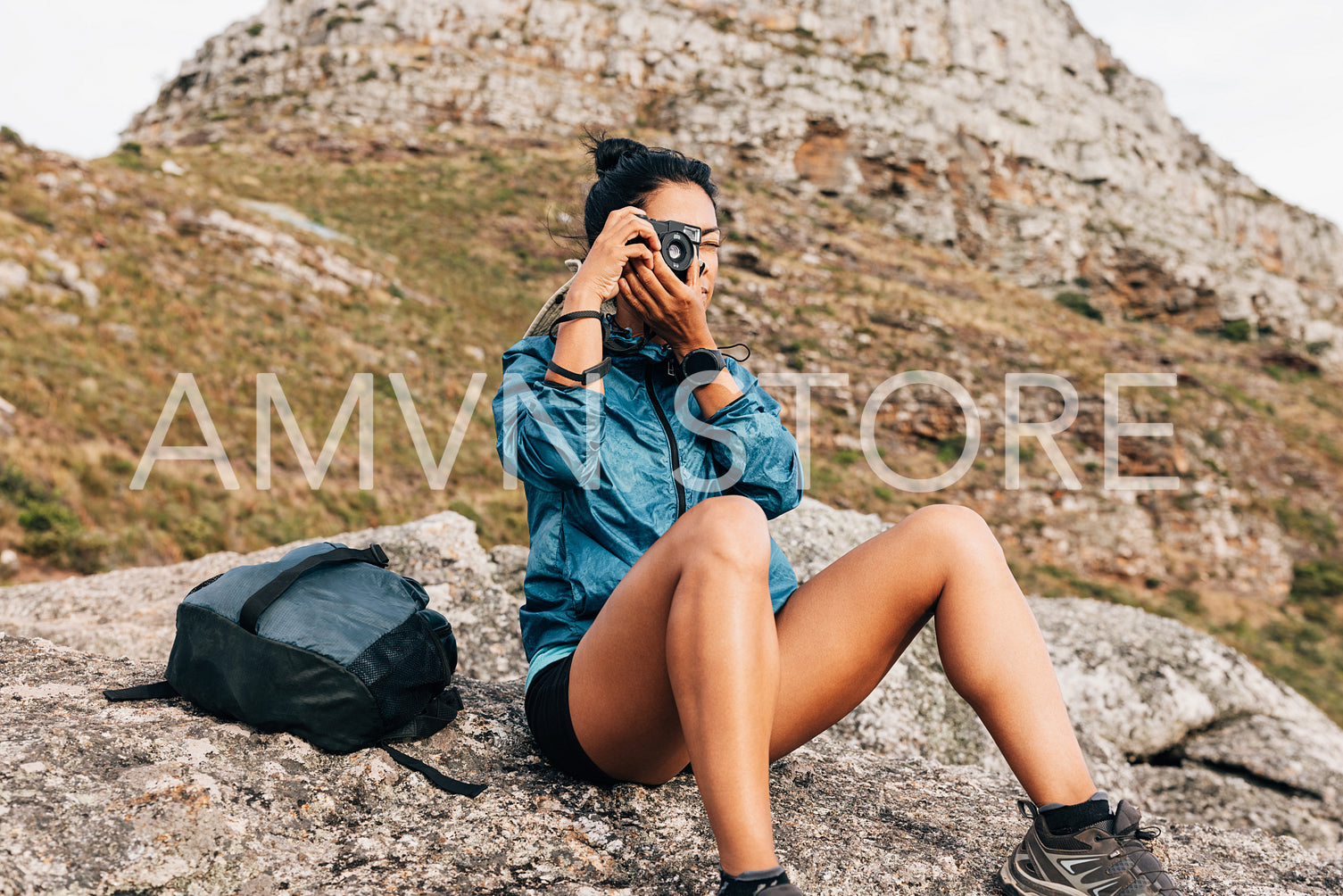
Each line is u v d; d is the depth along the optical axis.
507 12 72.25
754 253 47.00
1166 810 4.09
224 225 30.08
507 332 35.34
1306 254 82.56
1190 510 35.78
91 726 1.49
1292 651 29.44
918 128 68.94
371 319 30.27
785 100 67.94
